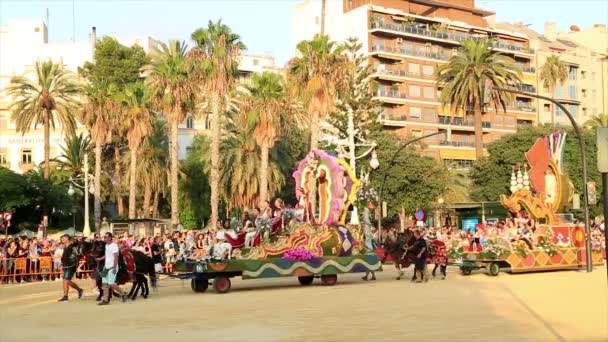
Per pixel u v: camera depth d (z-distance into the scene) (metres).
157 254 27.27
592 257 31.47
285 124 52.38
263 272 24.34
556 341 12.55
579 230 32.00
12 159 73.50
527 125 70.81
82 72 73.19
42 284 29.11
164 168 62.34
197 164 66.81
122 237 31.98
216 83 45.78
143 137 52.94
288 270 24.84
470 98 58.44
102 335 14.28
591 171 65.25
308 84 43.97
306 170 27.61
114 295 22.81
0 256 30.08
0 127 73.69
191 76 46.84
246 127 47.53
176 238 32.88
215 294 23.00
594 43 109.25
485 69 57.72
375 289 23.31
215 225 45.56
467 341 12.64
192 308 18.78
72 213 61.66
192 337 13.77
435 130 85.94
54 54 81.00
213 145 45.97
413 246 26.28
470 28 92.12
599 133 12.20
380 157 59.25
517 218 31.42
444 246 27.91
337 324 15.11
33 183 56.06
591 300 19.05
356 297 20.77
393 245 28.48
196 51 46.25
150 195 64.69
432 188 62.12
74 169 66.69
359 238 27.03
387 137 61.28
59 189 58.22
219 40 45.94
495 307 17.73
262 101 46.31
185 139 76.75
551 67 91.69
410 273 31.34
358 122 60.81
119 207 65.25
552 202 33.12
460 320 15.40
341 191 26.47
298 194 27.81
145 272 21.88
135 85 53.34
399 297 20.50
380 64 83.69
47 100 57.81
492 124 90.75
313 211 27.16
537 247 30.05
